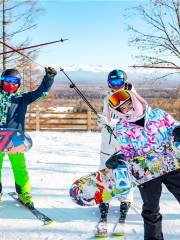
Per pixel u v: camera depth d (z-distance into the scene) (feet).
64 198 16.14
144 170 9.98
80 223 13.10
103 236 11.78
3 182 18.79
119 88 12.60
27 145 14.14
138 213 13.99
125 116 9.98
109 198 11.79
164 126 9.85
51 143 37.09
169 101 51.06
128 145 10.03
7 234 12.09
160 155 9.86
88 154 29.84
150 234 10.12
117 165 10.53
